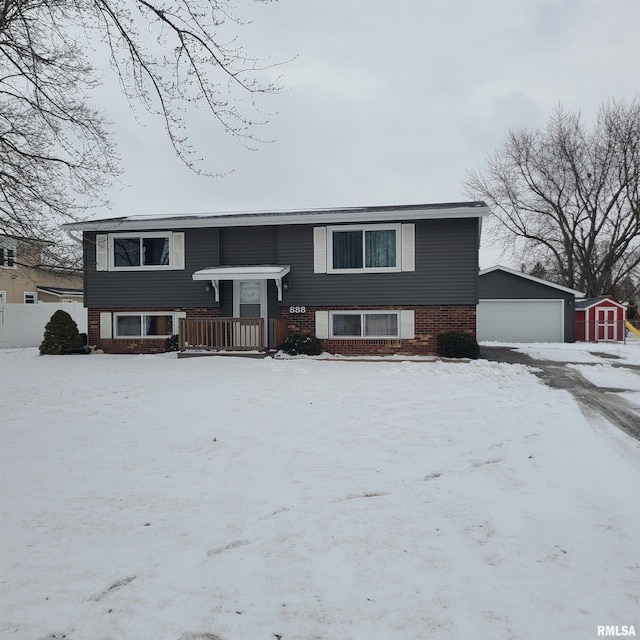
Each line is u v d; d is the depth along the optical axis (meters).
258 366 12.48
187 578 2.88
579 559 3.08
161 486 4.37
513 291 24.33
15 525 3.59
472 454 5.24
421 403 7.80
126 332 17.19
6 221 12.18
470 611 2.55
